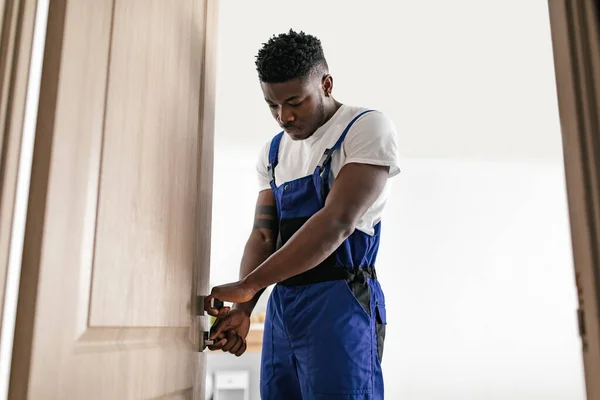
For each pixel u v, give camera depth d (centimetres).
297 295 149
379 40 331
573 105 79
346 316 144
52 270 81
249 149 504
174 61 132
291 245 138
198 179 149
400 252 541
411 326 526
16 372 75
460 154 520
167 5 128
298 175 161
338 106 163
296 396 155
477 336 525
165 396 122
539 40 328
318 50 154
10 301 77
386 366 516
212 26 164
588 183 76
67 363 83
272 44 150
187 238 138
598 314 73
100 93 96
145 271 112
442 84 388
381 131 150
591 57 78
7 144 77
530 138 479
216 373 477
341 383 140
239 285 139
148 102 116
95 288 93
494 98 408
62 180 84
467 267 539
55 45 84
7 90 78
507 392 515
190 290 140
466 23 311
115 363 98
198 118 150
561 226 548
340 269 147
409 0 289
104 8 98
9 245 77
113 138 100
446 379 516
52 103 83
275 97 150
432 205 550
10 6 79
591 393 74
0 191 75
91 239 92
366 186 144
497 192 555
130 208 106
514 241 545
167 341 126
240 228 536
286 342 152
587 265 75
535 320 530
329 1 292
